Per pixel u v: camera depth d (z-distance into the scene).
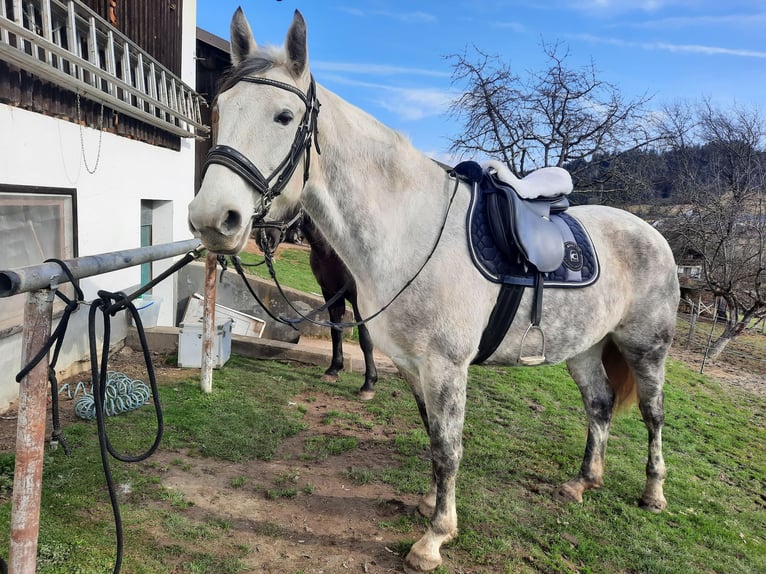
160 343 5.12
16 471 1.35
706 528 2.98
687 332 13.60
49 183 3.71
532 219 2.44
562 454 3.72
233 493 2.72
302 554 2.29
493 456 3.55
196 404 3.82
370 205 2.15
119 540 1.43
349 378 5.13
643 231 2.96
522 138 12.67
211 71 10.62
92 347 1.35
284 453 3.30
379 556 2.35
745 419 6.16
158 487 2.65
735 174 12.21
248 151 1.71
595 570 2.44
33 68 3.11
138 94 4.41
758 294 10.39
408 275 2.19
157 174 6.03
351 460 3.29
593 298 2.63
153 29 5.98
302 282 9.90
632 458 3.93
